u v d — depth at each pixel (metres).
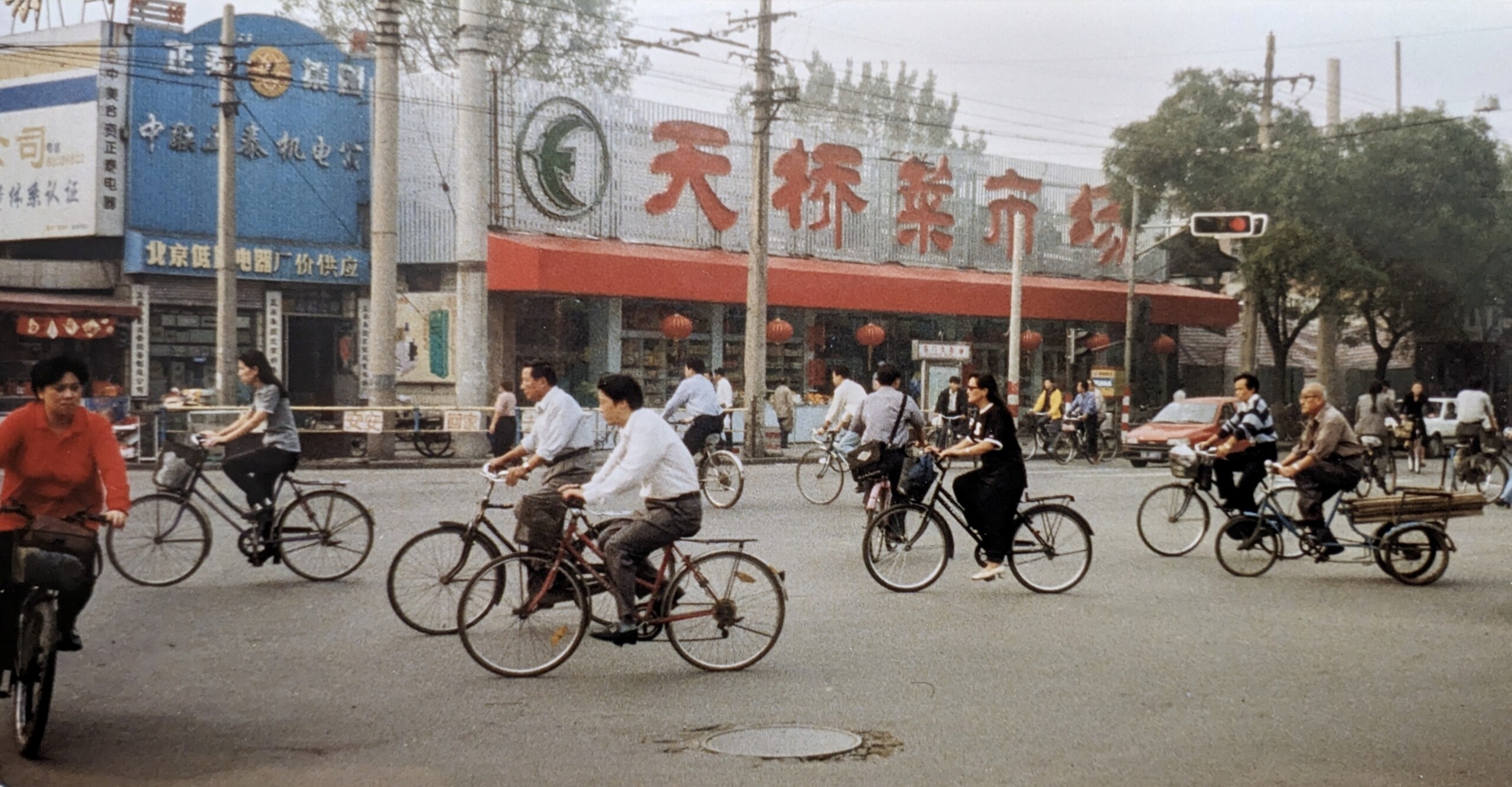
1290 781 5.96
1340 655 8.76
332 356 29.83
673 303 30.91
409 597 8.89
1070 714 7.12
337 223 29.75
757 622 8.19
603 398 7.98
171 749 6.31
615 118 30.38
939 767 6.11
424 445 24.23
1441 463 29.98
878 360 34.72
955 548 13.32
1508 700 7.57
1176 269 45.34
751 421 26.14
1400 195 34.19
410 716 6.96
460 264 23.62
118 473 6.46
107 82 27.30
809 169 33.78
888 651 8.69
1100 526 15.94
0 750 6.30
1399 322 38.75
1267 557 12.20
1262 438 12.18
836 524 15.41
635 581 7.97
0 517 6.36
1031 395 38.84
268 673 7.86
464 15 23.31
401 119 29.78
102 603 9.85
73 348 27.30
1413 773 6.12
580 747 6.39
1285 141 35.47
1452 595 11.30
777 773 5.99
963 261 37.53
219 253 23.53
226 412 21.58
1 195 28.48
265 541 10.64
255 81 28.72
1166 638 9.24
